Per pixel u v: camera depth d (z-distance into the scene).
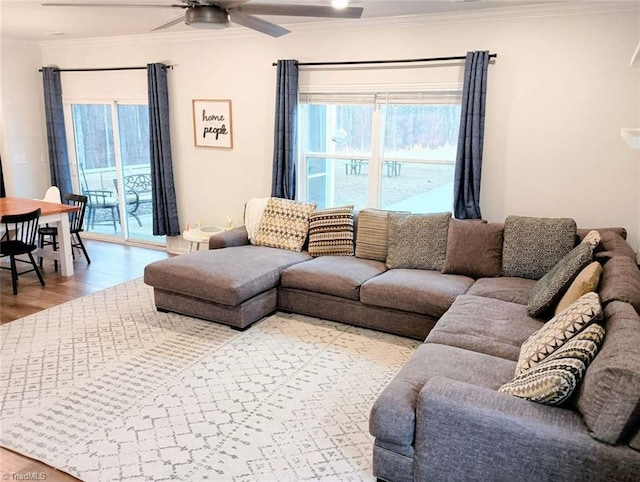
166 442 2.52
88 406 2.84
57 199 5.97
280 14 3.12
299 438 2.57
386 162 4.88
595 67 3.86
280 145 5.07
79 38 6.07
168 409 2.81
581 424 1.83
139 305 4.42
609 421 1.71
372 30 4.58
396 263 4.19
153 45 5.76
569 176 4.11
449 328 2.88
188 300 4.03
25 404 2.85
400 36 4.48
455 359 2.45
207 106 5.59
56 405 2.84
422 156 4.72
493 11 4.05
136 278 5.21
